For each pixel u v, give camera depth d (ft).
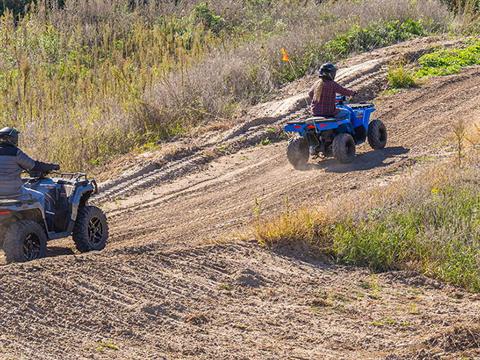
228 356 46.65
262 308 55.47
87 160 106.11
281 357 47.14
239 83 135.44
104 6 178.81
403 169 92.53
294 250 68.03
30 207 63.41
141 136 114.93
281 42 151.33
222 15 186.19
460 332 50.88
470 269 65.00
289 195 88.48
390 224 70.49
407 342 50.52
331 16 175.42
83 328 48.93
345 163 97.66
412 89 131.75
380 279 64.03
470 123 110.42
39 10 172.35
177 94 126.11
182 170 103.09
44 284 53.62
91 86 130.93
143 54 153.79
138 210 88.28
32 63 144.56
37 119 113.19
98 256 61.05
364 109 100.89
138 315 51.39
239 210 85.15
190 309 53.88
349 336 51.39
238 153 111.14
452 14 180.96
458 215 72.13
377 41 161.79
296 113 124.26
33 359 43.47
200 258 63.67
